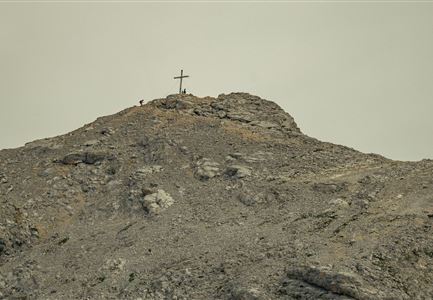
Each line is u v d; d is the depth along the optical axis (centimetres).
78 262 10100
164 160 13112
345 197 10781
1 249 10788
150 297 8688
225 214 10912
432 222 9400
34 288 9625
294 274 8162
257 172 12462
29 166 13612
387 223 9462
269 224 10269
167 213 11162
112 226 11194
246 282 8325
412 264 8350
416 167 11812
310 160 13062
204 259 9394
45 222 11550
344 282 7612
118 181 12675
